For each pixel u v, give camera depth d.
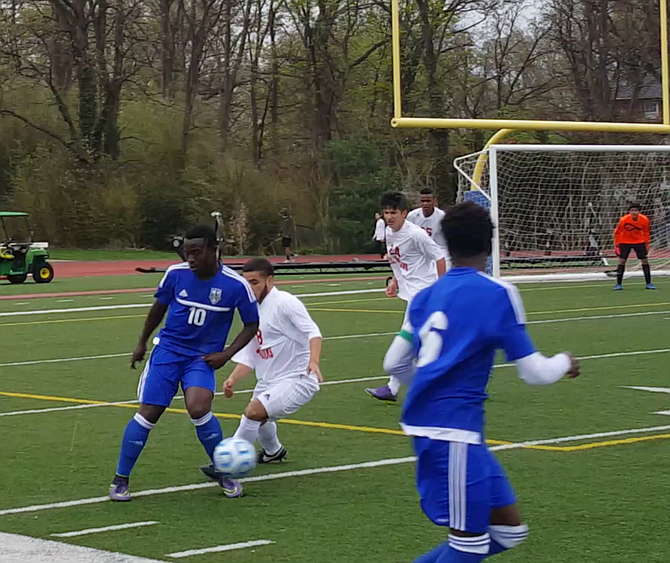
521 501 7.70
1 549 6.64
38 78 58.09
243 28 61.22
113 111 56.53
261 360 8.50
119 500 7.88
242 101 66.38
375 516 7.38
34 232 54.06
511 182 38.69
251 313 8.05
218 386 13.58
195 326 8.00
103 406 12.17
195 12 60.22
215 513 7.51
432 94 52.59
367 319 21.61
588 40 51.56
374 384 13.47
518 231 38.62
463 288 4.99
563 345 16.75
